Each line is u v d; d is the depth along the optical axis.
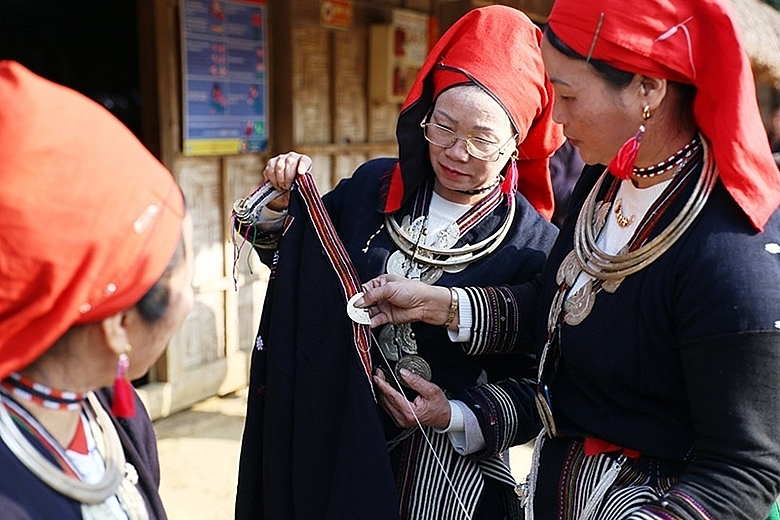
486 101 1.43
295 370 1.49
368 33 4.18
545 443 1.37
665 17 1.07
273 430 1.50
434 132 1.48
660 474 1.19
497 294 1.47
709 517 1.05
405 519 1.52
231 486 3.04
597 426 1.23
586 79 1.12
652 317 1.14
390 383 1.54
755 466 1.05
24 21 4.09
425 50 4.48
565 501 1.29
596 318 1.20
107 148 0.81
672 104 1.13
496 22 1.47
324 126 4.01
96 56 4.08
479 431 1.47
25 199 0.76
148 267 0.84
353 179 1.69
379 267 1.55
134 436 1.06
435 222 1.57
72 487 0.86
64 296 0.79
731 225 1.09
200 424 3.54
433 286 1.46
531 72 1.48
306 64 3.83
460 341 1.47
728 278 1.05
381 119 4.39
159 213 0.85
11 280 0.77
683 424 1.16
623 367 1.17
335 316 1.46
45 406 0.88
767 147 1.11
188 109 3.33
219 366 3.78
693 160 1.15
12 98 0.78
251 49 3.58
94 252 0.79
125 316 0.87
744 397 1.04
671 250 1.12
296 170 1.54
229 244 3.71
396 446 1.55
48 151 0.77
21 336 0.79
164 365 3.55
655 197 1.18
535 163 1.64
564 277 1.30
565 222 1.39
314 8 3.80
